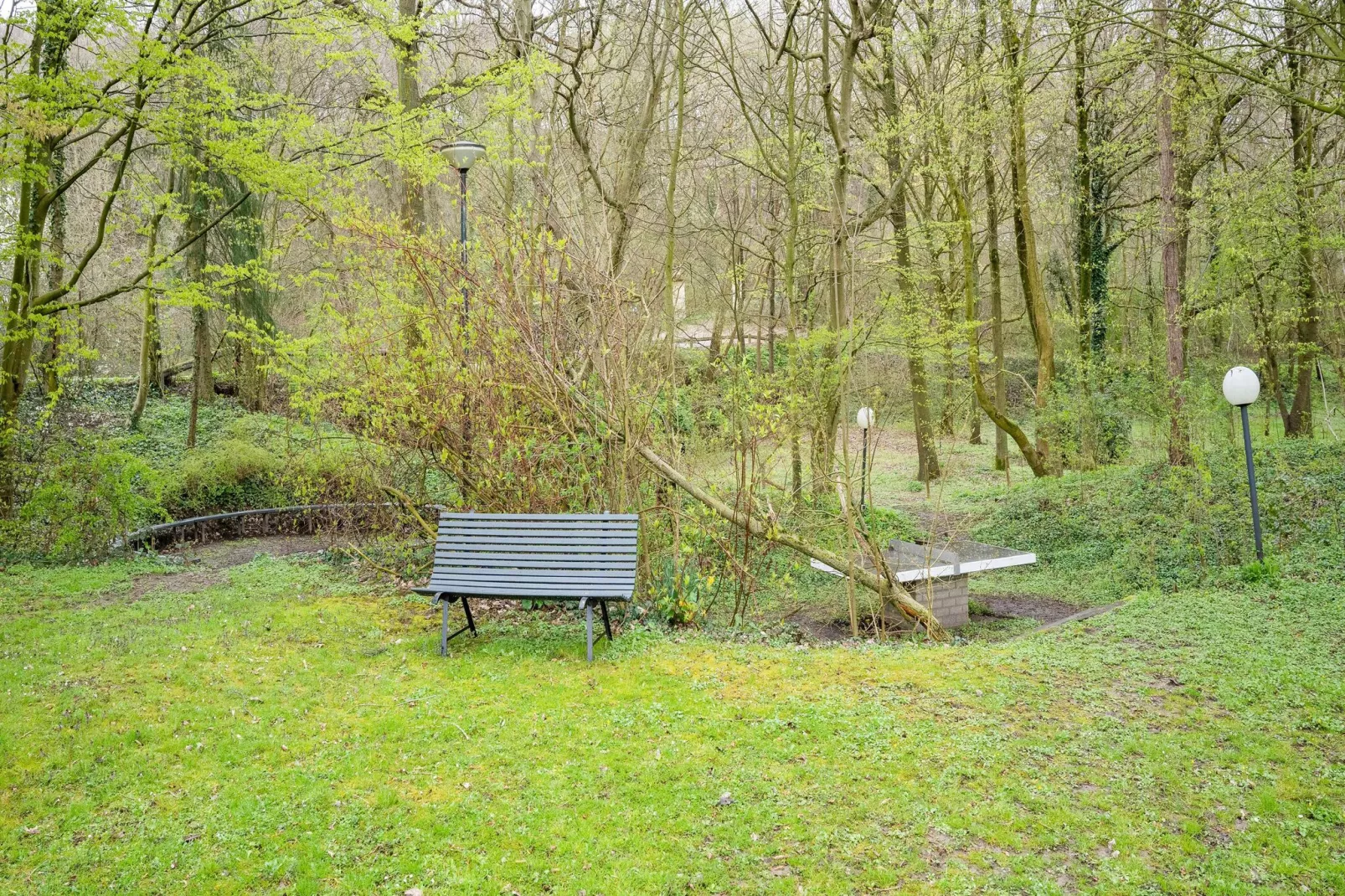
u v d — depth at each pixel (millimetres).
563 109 14688
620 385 7621
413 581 8500
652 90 14312
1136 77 15609
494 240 8117
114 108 8883
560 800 3902
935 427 19844
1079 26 11000
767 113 17078
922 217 18781
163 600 7750
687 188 18766
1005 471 21375
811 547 7938
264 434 14812
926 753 4340
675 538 7492
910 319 15477
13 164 8539
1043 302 16703
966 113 14734
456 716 4891
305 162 10469
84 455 9805
